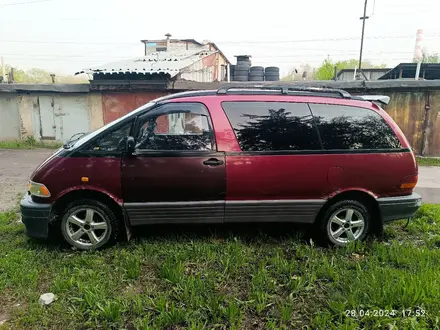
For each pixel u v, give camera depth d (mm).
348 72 24250
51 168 3355
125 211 3438
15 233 3982
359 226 3715
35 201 3418
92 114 12227
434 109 10375
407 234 4039
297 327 2377
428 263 3090
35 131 12719
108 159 3363
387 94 10555
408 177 3641
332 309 2520
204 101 3549
